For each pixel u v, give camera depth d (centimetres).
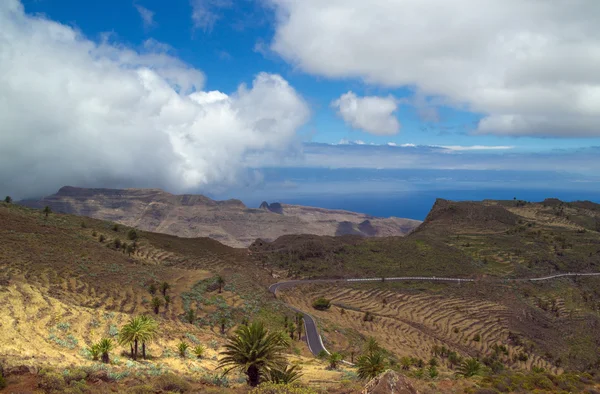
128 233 17388
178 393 2672
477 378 4553
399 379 1878
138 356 4628
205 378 3397
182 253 17850
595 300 18300
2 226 11206
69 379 2595
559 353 13512
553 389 3825
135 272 10875
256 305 11544
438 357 11412
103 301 8181
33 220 13312
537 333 15012
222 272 15375
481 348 13275
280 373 3284
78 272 9375
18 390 2316
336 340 10725
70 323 4938
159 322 6381
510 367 11681
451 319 15625
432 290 18438
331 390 3112
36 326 4488
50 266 9119
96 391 2503
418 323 14812
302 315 11675
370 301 17188
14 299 5031
